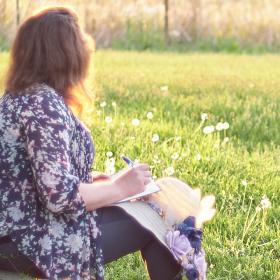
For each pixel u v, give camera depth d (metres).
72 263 4.25
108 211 4.45
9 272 4.39
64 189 4.11
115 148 8.38
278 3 27.80
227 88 14.16
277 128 10.29
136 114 10.77
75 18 4.43
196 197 4.76
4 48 22.69
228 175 7.61
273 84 15.11
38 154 4.12
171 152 8.14
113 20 26.47
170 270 4.58
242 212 6.65
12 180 4.25
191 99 12.41
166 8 26.47
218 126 7.92
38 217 4.27
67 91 4.40
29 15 4.44
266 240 6.17
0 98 4.41
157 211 4.62
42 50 4.32
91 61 4.50
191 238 4.57
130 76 16.03
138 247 4.55
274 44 27.09
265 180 7.50
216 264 5.72
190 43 26.95
